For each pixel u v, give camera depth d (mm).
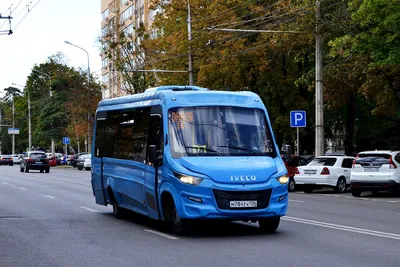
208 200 11875
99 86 70188
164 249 10977
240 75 39156
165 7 45938
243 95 13633
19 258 10328
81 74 75875
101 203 17688
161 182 12891
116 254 10523
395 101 30422
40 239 12516
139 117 14734
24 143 114875
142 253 10570
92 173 18422
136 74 57094
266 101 39969
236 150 12820
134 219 16188
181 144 12703
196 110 13109
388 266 9125
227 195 11914
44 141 89750
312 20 29172
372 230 13453
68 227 14484
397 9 24328
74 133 78812
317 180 27656
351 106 40906
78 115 71312
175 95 13266
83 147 95750
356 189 24969
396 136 45688
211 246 11234
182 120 12977
